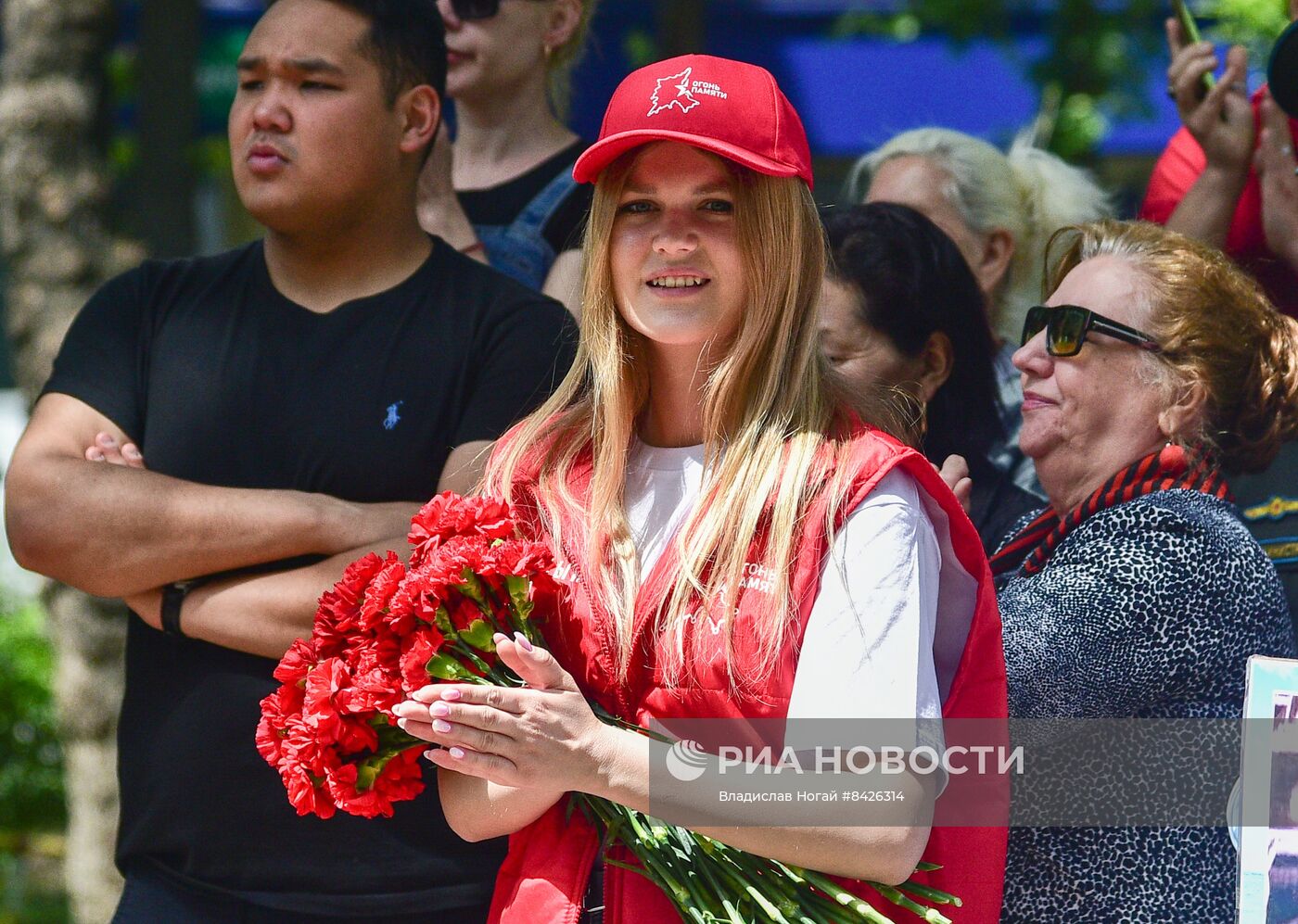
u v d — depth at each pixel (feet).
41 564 30.86
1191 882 26.58
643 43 74.79
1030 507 35.94
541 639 24.47
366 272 32.50
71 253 60.64
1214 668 26.61
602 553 25.02
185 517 30.27
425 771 29.60
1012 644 27.20
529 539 26.09
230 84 78.89
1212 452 29.35
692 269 25.08
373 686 23.27
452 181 40.65
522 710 22.72
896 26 76.59
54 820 79.77
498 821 25.11
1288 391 29.37
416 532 25.16
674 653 24.03
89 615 59.98
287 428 31.53
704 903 23.88
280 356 31.96
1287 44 33.88
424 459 31.35
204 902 30.17
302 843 29.76
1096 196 45.24
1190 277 29.22
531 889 24.67
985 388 36.09
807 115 76.43
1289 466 32.55
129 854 31.07
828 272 34.60
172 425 32.14
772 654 23.56
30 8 60.49
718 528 24.12
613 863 24.40
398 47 32.19
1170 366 28.89
